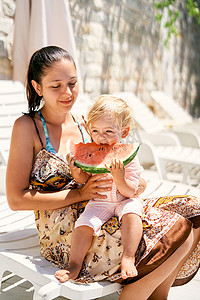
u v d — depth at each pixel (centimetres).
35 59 243
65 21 523
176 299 302
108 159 234
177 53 1167
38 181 250
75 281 219
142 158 500
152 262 220
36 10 512
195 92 1320
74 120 271
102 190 236
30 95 256
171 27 1039
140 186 252
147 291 224
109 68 823
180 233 229
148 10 968
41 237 251
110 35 817
